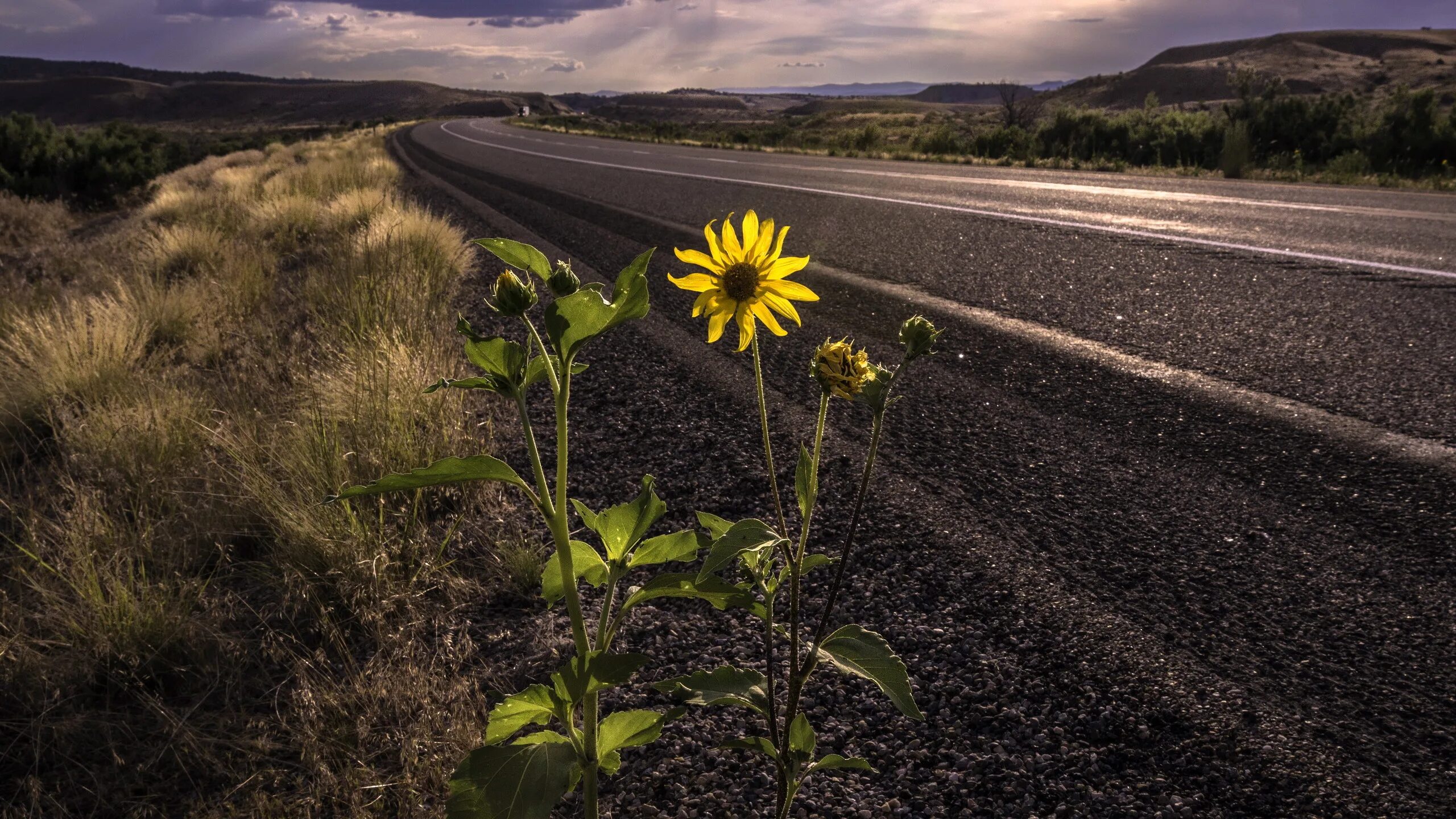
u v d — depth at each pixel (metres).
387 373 3.62
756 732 1.90
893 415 3.75
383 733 1.97
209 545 2.86
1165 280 5.73
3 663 2.20
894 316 5.29
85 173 19.25
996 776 1.73
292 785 1.87
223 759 1.95
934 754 1.80
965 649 2.15
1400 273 5.58
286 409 3.87
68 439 3.57
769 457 1.25
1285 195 10.09
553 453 3.61
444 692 2.05
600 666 1.00
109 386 4.17
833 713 1.95
